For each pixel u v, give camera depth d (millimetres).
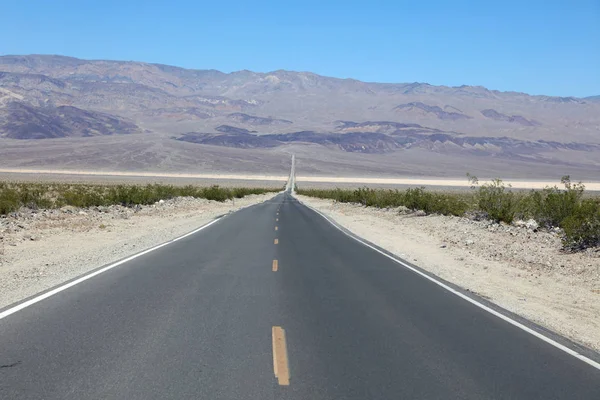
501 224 24594
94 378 5539
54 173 160875
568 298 10695
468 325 8070
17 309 8445
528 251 16953
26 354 6254
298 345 6836
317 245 18531
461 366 6184
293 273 12508
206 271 12469
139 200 37094
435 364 6227
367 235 23078
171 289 10273
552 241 19094
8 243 16594
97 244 17500
